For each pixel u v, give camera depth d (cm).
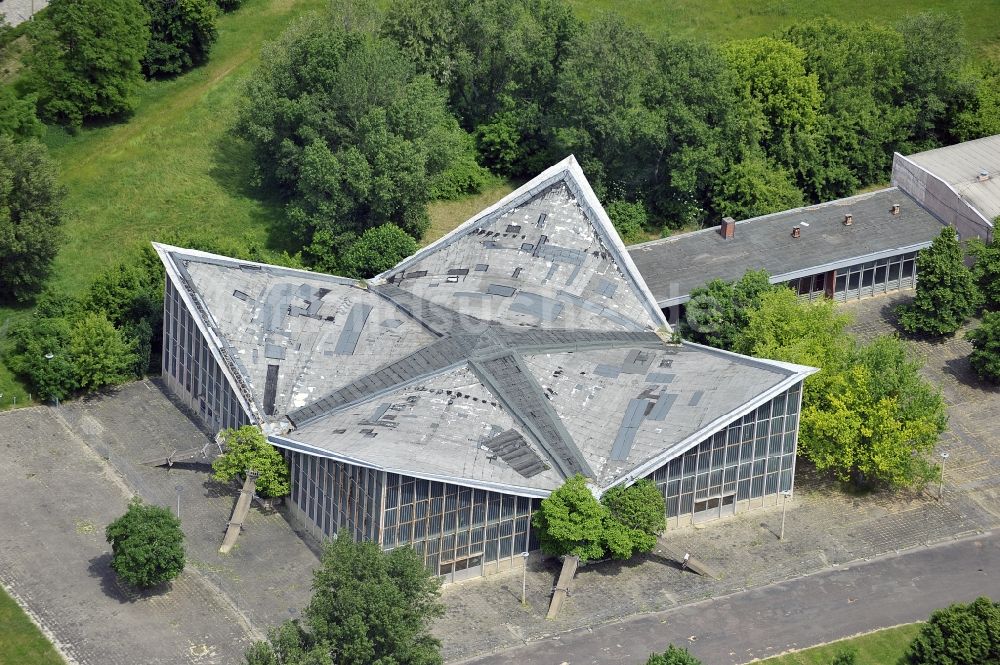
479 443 17000
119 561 16012
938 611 15175
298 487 17575
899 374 18312
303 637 14075
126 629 15800
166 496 18000
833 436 17988
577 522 16288
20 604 16112
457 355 18262
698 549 17412
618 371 18362
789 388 17500
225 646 15625
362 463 16188
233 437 17488
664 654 14575
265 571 16825
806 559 17325
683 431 17162
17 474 18262
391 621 13950
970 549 17650
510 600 16562
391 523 16288
